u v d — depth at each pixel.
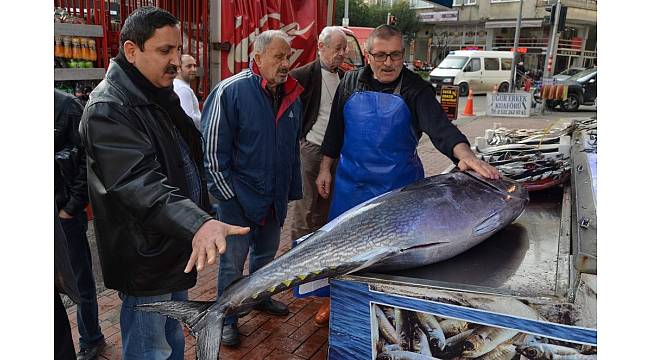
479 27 37.25
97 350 2.75
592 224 1.50
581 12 30.50
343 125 2.79
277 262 1.73
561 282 1.56
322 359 2.77
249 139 2.66
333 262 1.72
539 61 32.44
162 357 1.98
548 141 2.84
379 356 1.71
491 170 2.16
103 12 4.36
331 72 3.61
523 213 2.46
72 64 4.15
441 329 1.58
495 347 1.51
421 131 2.62
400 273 1.81
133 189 1.63
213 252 1.44
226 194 2.71
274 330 3.06
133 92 1.77
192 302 1.78
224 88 2.64
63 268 1.69
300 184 3.17
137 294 1.88
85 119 1.71
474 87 21.97
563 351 1.42
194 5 5.02
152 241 1.80
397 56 2.38
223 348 2.86
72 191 2.36
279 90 2.82
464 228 1.87
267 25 5.12
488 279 1.71
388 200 1.90
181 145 2.04
